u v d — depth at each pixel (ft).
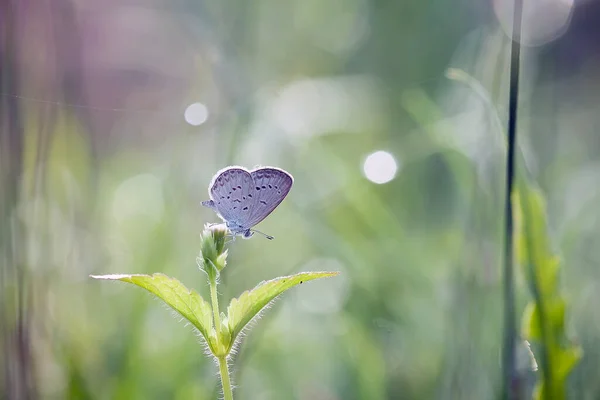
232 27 1.63
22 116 1.25
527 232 1.13
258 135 1.46
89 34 1.63
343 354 1.34
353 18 2.07
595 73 1.54
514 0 1.13
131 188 1.54
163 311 1.33
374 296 1.38
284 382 1.32
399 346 1.33
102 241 1.37
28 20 1.30
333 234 1.43
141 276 1.02
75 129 1.39
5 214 1.22
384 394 1.29
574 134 1.53
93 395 1.22
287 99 1.57
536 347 1.12
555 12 1.48
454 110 1.48
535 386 1.13
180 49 1.67
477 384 1.21
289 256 1.45
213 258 1.03
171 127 1.64
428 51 1.84
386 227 1.43
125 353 1.25
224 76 1.51
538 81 1.43
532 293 1.12
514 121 1.13
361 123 1.71
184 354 1.28
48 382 1.22
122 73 1.67
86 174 1.40
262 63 1.70
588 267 1.33
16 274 1.21
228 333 1.03
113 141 1.64
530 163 1.33
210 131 1.44
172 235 1.37
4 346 1.20
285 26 2.01
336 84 1.77
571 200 1.39
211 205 1.10
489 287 1.24
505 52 1.24
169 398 1.26
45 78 1.33
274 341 1.35
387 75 1.90
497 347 1.20
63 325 1.27
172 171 1.42
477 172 1.28
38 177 1.26
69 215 1.35
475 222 1.27
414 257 1.40
